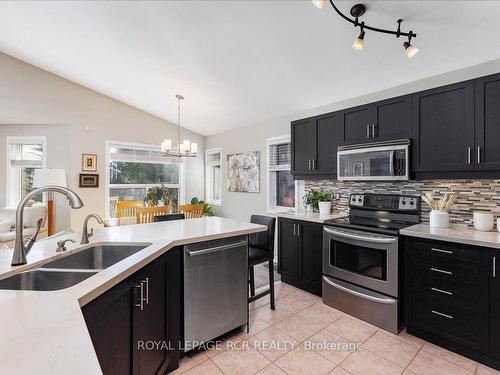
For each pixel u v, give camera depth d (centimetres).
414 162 242
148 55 322
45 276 128
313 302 282
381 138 263
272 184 440
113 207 489
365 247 244
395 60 245
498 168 196
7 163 467
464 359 192
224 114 456
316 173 327
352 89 307
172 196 559
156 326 158
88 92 458
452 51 221
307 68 283
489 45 209
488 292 180
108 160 478
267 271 382
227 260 211
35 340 64
